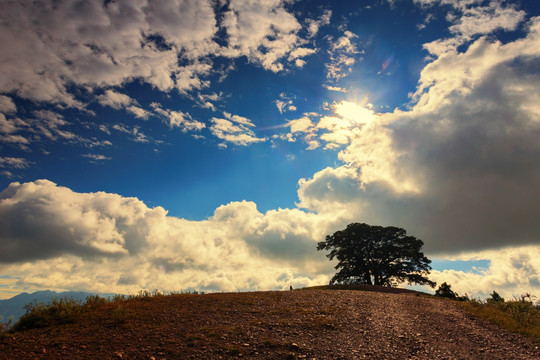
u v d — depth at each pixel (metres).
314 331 10.70
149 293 17.91
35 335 9.52
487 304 17.56
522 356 8.46
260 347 8.84
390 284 55.00
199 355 8.13
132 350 8.36
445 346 9.39
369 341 9.78
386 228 56.59
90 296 14.49
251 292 21.02
